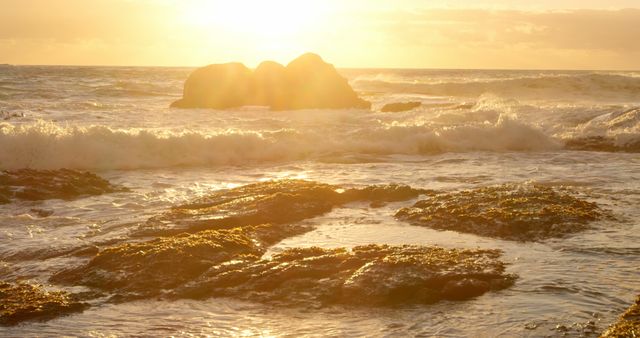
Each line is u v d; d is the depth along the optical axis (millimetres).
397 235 9602
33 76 71625
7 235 9969
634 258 8367
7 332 6289
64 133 17203
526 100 43188
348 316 6574
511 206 10664
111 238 9578
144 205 12250
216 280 7363
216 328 6348
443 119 25953
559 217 10070
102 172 16391
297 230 9820
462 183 14625
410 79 68688
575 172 16125
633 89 46406
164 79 71875
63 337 6188
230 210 10602
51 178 13539
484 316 6492
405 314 6598
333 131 21359
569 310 6598
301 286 7195
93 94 42344
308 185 12453
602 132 22891
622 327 5793
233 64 37812
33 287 7352
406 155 19953
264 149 18969
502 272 7609
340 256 7801
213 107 36406
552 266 7980
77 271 7805
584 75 48594
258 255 8422
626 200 12109
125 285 7387
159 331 6305
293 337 6117
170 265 7703
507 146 21641
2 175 13492
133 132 18000
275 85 37438
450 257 7934
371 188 12539
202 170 16859
